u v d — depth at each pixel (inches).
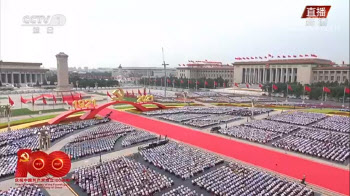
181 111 3528.5
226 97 5290.4
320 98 5007.4
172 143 2074.3
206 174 1497.3
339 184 1416.1
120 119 3026.6
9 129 2342.5
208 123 2790.4
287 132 2415.1
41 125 2600.9
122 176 1444.4
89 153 1828.2
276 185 1346.0
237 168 1568.7
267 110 3609.7
